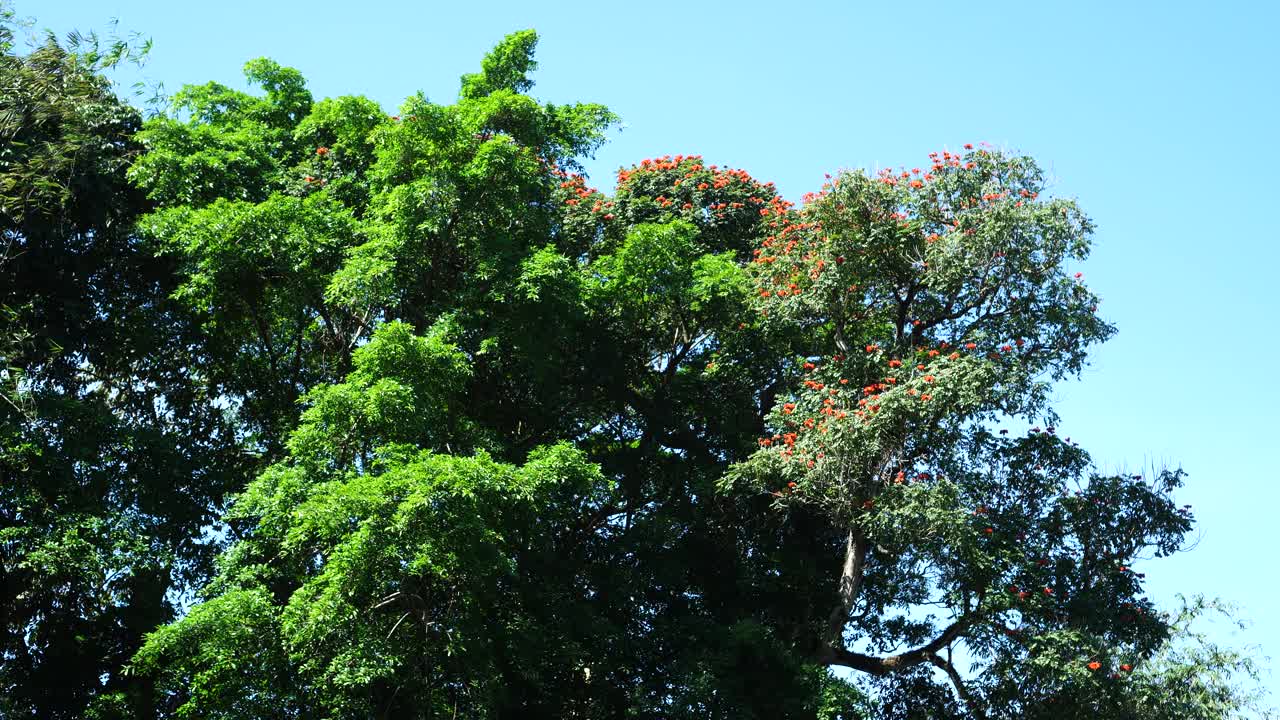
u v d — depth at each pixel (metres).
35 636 21.92
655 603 24.72
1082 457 23.91
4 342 21.34
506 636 21.11
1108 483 23.92
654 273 23.59
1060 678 21.02
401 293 22.78
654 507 26.00
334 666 18.12
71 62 22.53
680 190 27.95
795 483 22.48
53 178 22.31
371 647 18.28
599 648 22.61
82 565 20.53
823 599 24.98
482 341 22.05
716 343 26.28
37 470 21.47
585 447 26.11
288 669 19.16
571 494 22.75
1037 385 21.80
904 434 21.64
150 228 22.23
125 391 25.59
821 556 25.69
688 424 26.44
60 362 24.12
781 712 21.98
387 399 19.47
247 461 25.20
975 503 23.06
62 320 23.75
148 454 22.81
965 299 23.25
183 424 25.69
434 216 21.77
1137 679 21.80
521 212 23.34
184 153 23.44
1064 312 22.20
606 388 25.31
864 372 22.89
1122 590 23.20
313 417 19.70
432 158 22.98
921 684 25.42
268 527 20.19
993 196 22.92
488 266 22.02
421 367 20.30
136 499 22.64
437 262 23.08
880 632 25.53
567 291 22.28
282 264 22.08
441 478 17.95
